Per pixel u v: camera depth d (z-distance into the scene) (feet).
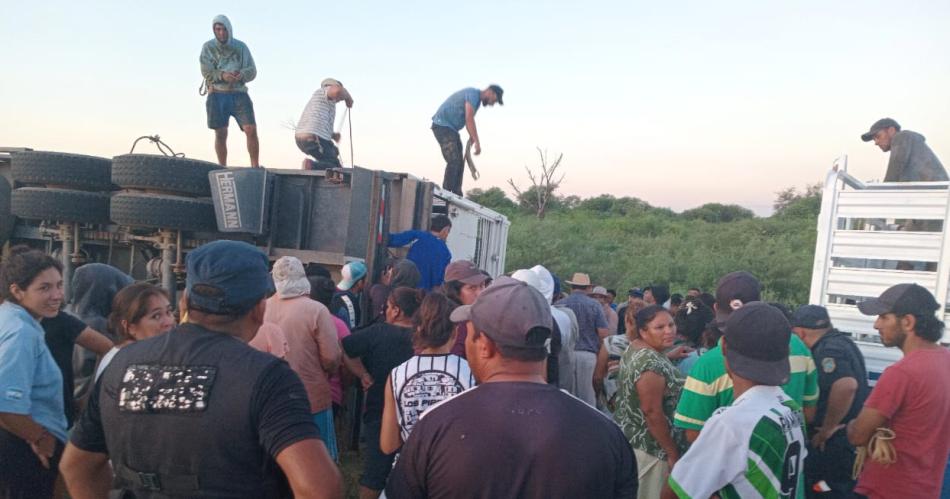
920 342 10.96
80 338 12.19
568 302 22.70
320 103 27.63
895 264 17.42
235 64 26.50
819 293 17.84
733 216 156.04
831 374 12.97
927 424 10.55
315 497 5.87
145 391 6.20
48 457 10.28
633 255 91.50
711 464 7.98
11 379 9.61
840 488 12.56
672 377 12.91
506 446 5.98
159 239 19.53
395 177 22.18
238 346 6.52
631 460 6.57
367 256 19.98
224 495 6.09
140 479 6.21
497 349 6.68
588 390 22.20
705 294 22.27
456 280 17.25
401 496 6.34
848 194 17.58
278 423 6.07
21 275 10.34
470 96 31.27
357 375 15.08
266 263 7.21
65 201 19.69
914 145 20.48
